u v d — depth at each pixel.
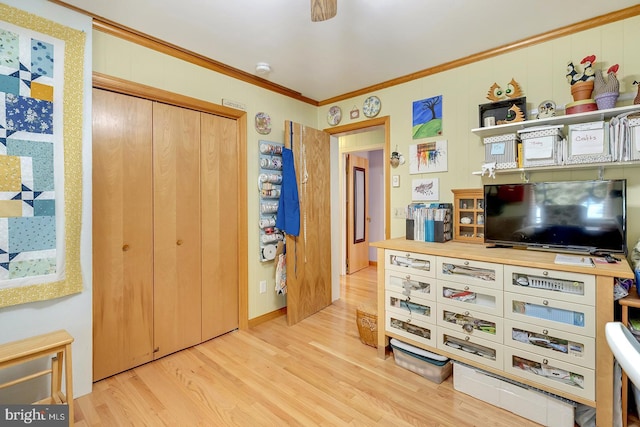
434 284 2.02
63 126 1.75
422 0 1.75
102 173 2.00
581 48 2.02
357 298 3.79
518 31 2.10
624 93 1.87
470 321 1.90
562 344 1.60
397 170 2.92
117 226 2.07
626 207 1.72
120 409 1.75
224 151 2.70
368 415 1.70
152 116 2.23
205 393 1.90
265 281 3.04
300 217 3.06
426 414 1.71
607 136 1.77
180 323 2.43
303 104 3.40
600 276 1.46
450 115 2.58
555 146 1.92
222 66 2.59
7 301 1.58
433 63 2.58
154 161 2.25
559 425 1.58
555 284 1.61
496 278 1.77
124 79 2.06
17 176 1.60
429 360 2.02
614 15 1.88
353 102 3.27
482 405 1.79
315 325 2.96
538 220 1.98
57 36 1.72
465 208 2.46
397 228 2.93
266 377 2.07
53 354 1.67
